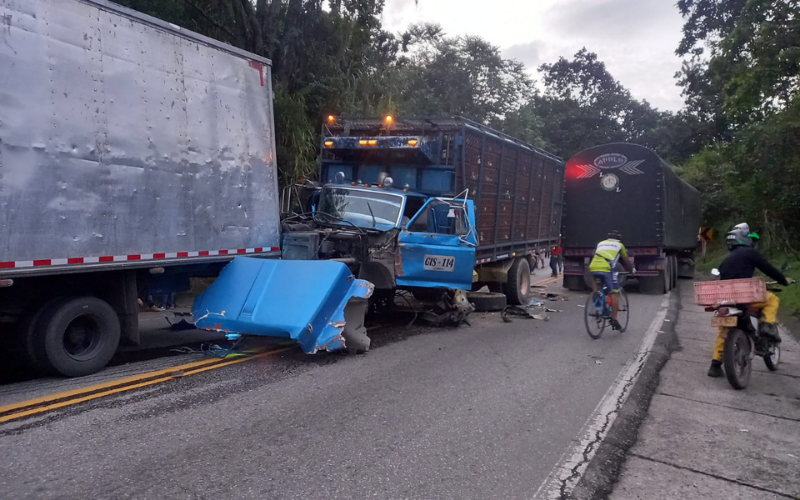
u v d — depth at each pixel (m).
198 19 15.66
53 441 4.51
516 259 13.82
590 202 16.72
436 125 10.84
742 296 6.66
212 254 7.71
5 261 5.43
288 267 7.63
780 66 15.61
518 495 3.95
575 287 17.06
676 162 43.66
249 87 8.34
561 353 8.38
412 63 37.25
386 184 10.29
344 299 7.46
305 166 14.82
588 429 5.26
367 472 4.19
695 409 5.95
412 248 9.24
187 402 5.54
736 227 7.44
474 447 4.75
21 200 5.55
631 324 11.16
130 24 6.63
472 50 42.41
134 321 6.98
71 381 6.16
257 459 4.32
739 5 25.97
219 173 7.80
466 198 10.20
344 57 17.88
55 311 6.08
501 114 43.28
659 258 16.44
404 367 7.19
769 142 16.50
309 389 6.11
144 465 4.14
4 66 5.43
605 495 4.02
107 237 6.36
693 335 10.17
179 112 7.22
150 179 6.84
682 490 4.12
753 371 7.60
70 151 5.98
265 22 15.62
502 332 9.90
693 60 34.50
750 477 4.34
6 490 3.72
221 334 8.82
